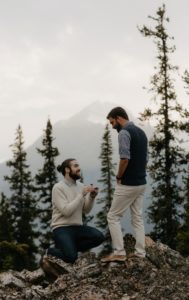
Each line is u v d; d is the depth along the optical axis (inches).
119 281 287.7
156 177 1093.1
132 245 349.1
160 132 1080.8
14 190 1546.5
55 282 293.7
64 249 333.4
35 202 1475.1
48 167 1464.1
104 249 1457.9
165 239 1088.2
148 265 311.9
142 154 306.7
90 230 349.4
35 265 1374.3
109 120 315.3
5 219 1346.0
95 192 340.5
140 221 318.0
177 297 262.5
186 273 310.7
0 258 1109.1
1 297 274.2
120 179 305.4
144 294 272.2
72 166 346.0
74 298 268.2
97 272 305.0
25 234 1435.8
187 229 1011.3
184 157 1079.0
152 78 1095.6
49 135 1481.3
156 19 1100.5
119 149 299.4
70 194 344.5
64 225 344.5
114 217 313.1
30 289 286.4
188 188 1052.5
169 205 1071.0
